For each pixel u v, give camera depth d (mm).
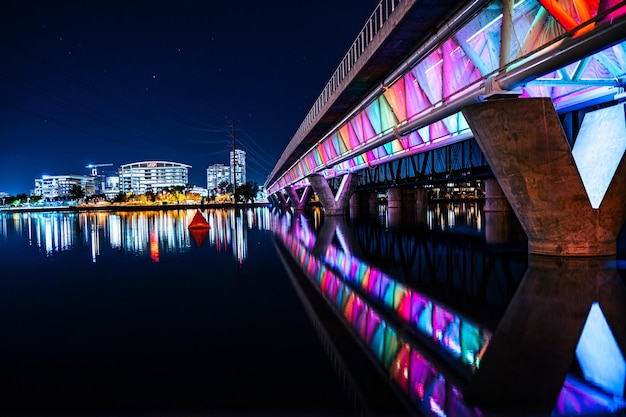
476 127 12852
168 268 15133
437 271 13555
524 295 9656
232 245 21969
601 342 6680
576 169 12352
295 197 68938
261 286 11898
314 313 9031
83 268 15516
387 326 8008
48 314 9266
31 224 47938
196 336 7629
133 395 5285
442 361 6223
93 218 61344
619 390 5148
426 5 12828
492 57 12336
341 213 45469
